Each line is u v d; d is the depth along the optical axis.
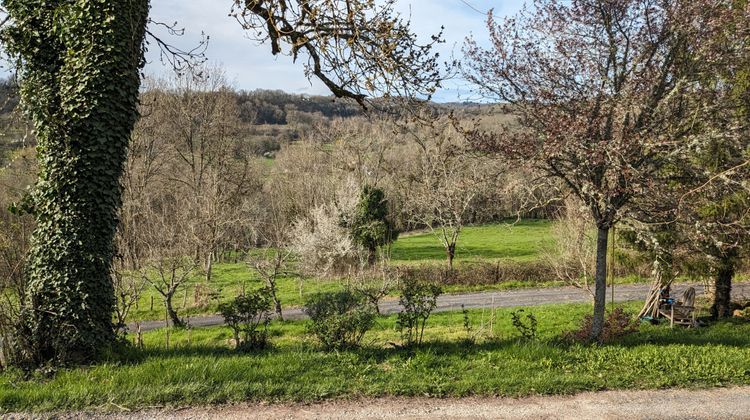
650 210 9.21
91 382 6.80
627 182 8.73
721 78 9.65
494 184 10.54
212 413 6.11
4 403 6.16
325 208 31.31
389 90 8.04
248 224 29.38
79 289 8.02
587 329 11.00
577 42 9.21
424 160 30.59
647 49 8.98
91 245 8.20
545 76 9.30
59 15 7.97
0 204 10.91
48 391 6.45
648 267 19.62
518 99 9.45
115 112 8.34
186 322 20.53
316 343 9.05
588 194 9.12
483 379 7.22
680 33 8.74
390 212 36.72
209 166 33.41
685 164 9.17
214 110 33.84
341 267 27.89
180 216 24.09
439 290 9.20
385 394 6.79
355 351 8.22
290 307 22.62
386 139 37.16
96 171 8.21
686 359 8.21
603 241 9.98
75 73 8.04
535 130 9.27
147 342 16.39
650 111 9.09
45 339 7.73
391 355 8.20
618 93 8.83
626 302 21.56
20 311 7.66
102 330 8.27
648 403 6.74
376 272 26.44
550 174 9.44
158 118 29.95
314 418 6.07
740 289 23.38
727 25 8.66
